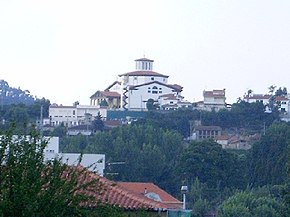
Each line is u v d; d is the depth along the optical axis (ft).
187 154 557.74
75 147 593.83
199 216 482.28
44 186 119.65
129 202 176.55
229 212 430.20
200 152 556.10
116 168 572.92
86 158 272.31
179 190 554.05
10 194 117.19
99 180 140.46
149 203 185.47
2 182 118.83
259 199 440.04
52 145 284.00
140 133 655.76
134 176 587.68
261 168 569.64
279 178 553.23
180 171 562.25
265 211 427.33
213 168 552.41
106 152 596.29
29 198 116.16
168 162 621.31
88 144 625.00
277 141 574.15
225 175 555.28
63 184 120.26
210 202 516.32
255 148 582.76
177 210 195.42
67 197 119.34
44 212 117.08
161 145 651.25
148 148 601.21
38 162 121.08
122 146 600.39
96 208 126.11
